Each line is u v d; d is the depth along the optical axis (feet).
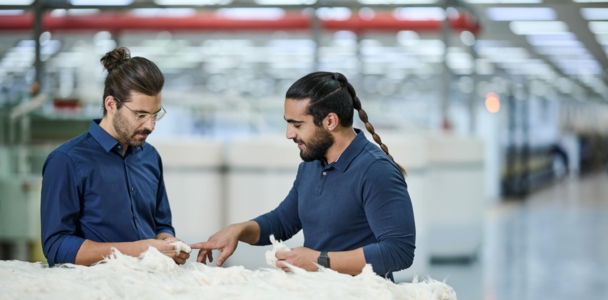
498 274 21.13
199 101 25.26
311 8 26.25
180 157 18.38
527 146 53.78
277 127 23.41
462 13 31.09
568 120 80.12
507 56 54.03
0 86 43.75
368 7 26.78
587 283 19.90
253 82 66.95
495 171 46.91
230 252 7.13
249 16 32.17
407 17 31.63
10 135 20.72
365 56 54.90
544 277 20.75
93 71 40.45
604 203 45.80
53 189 6.90
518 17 36.55
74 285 5.47
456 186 22.77
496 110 45.52
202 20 32.17
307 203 7.25
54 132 21.24
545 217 37.09
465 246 22.90
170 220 8.17
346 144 7.03
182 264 6.76
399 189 6.75
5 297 5.21
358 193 6.82
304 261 6.40
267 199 18.04
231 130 24.38
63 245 6.68
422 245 18.58
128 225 7.22
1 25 32.55
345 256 6.42
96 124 7.28
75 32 32.50
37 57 26.03
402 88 72.64
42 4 25.90
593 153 96.07
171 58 55.16
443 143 22.63
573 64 58.75
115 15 32.24
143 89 6.75
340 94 6.88
